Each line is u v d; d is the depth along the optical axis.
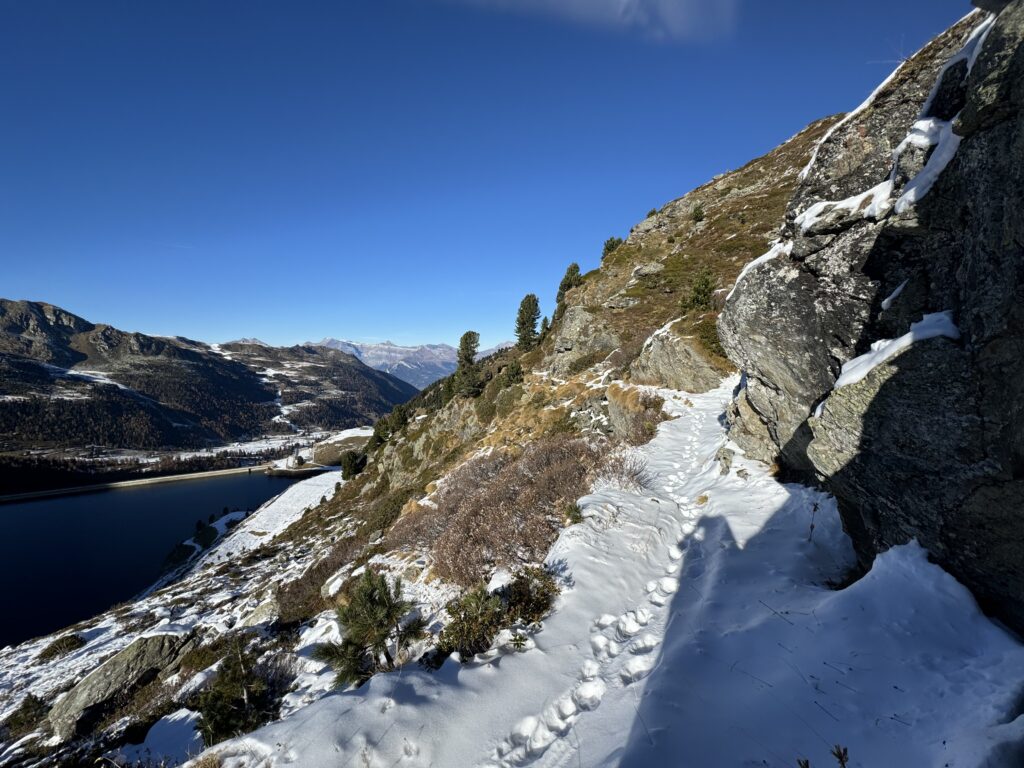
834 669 4.27
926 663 3.94
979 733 2.97
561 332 33.88
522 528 10.12
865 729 3.60
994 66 3.54
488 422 33.28
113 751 9.66
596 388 23.61
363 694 5.21
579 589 7.11
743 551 7.44
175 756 8.29
